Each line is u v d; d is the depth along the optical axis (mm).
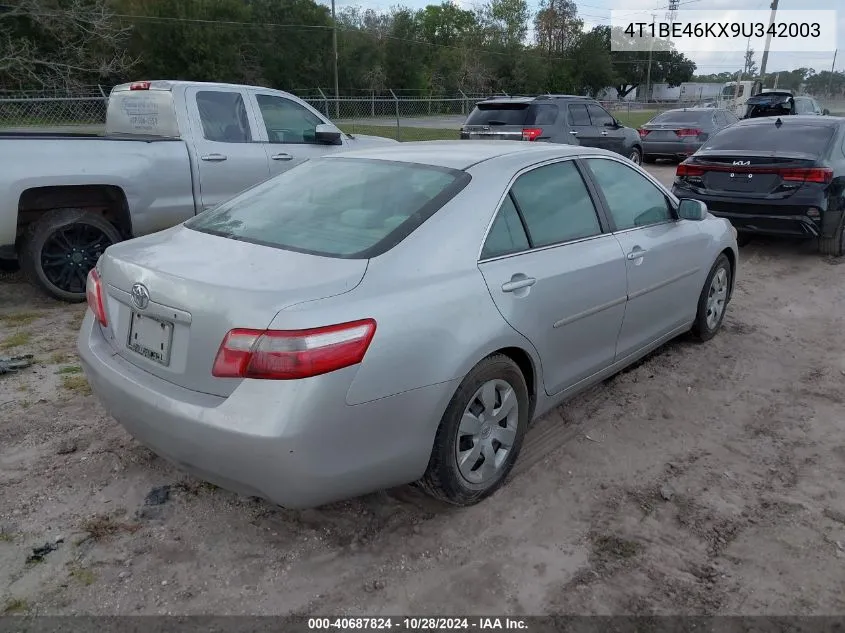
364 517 3211
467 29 67062
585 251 3764
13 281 6926
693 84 76625
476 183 3320
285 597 2721
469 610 2674
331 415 2547
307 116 7957
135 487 3389
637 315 4270
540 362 3465
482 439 3201
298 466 2521
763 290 7074
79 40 22875
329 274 2738
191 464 2707
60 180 5816
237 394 2533
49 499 3275
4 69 20719
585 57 63812
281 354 2465
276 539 3047
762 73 37906
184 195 6691
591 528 3166
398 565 2908
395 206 3203
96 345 3160
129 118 7375
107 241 6336
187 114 6852
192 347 2658
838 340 5617
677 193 8555
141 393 2768
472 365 2973
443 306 2883
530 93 59312
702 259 4980
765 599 2746
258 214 3428
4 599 2662
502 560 2945
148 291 2812
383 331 2658
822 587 2809
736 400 4500
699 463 3736
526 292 3291
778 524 3209
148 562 2887
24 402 4238
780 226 7945
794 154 7832
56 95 21328
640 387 4660
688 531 3158
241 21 46062
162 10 41250
